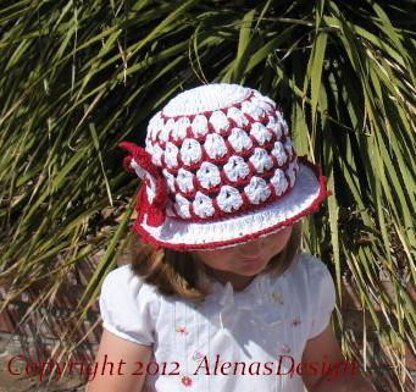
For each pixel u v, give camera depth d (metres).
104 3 2.88
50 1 2.99
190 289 1.58
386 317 2.27
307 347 1.76
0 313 2.69
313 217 2.39
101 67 2.58
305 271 1.70
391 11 2.99
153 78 2.66
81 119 2.73
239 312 1.62
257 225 1.44
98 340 2.67
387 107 2.47
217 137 1.43
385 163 2.36
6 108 2.88
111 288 1.63
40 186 2.78
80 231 2.67
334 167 2.56
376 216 2.46
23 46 2.90
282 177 1.46
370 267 2.37
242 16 2.84
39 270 2.65
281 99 2.64
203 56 2.76
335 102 2.66
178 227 1.49
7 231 2.84
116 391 1.64
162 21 2.75
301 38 2.72
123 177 2.76
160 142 1.48
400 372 2.28
